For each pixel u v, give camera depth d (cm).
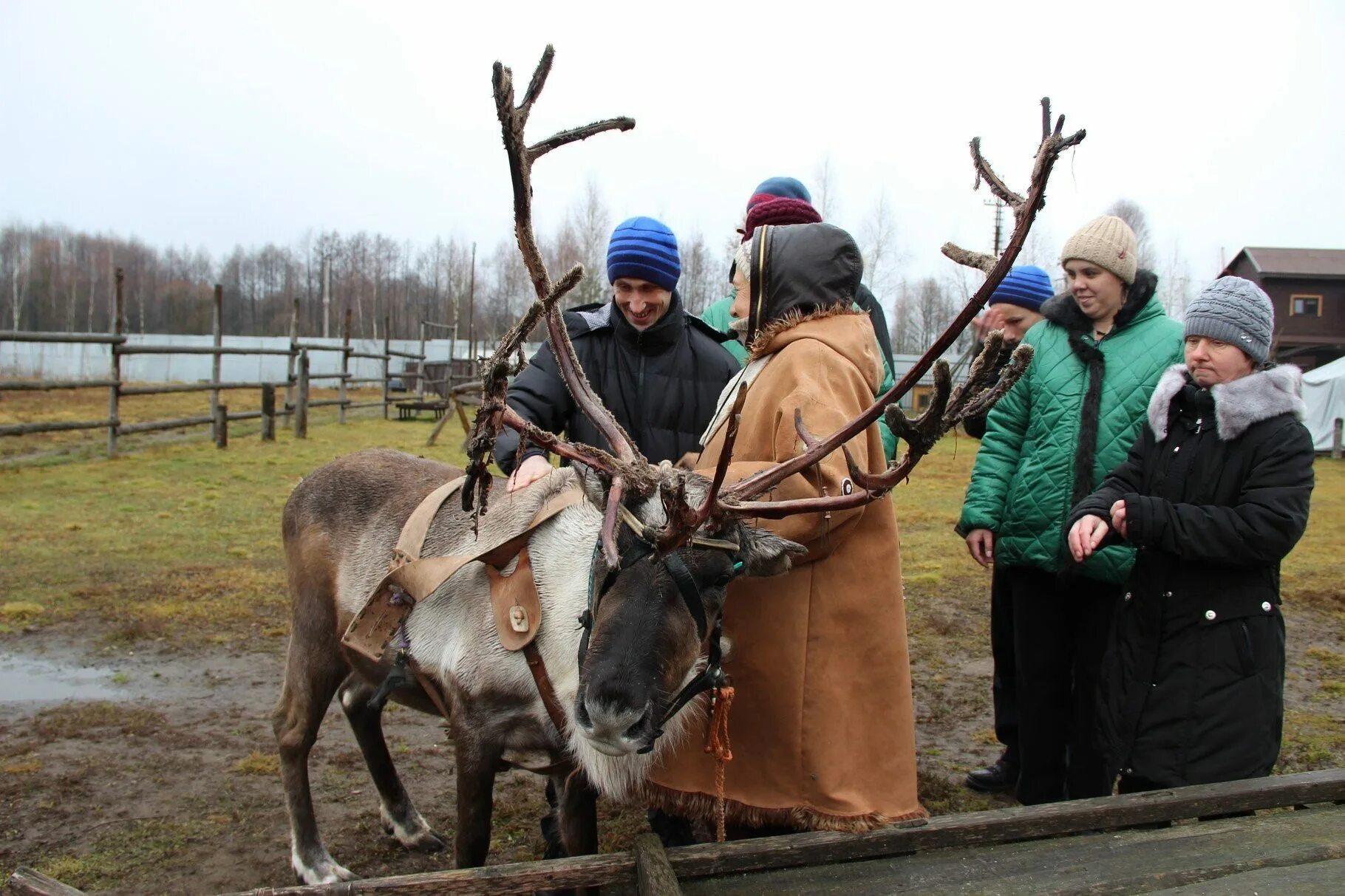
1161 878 238
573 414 370
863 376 283
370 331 6462
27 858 371
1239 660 303
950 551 950
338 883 226
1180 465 318
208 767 456
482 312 5828
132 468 1288
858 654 278
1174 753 307
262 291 7988
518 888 232
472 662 298
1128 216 2606
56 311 6675
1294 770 461
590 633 264
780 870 244
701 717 281
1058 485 372
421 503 343
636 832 412
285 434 1777
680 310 368
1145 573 318
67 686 552
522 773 467
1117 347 375
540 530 301
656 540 246
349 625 331
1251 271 3891
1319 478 1648
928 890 234
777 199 425
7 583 741
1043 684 391
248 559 832
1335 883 230
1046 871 243
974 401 246
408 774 458
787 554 256
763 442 283
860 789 273
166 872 365
